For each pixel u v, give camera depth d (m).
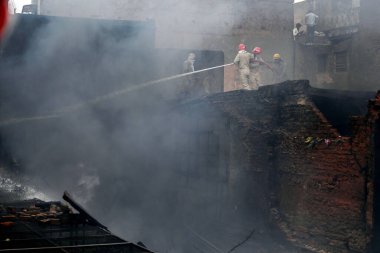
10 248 5.22
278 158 10.23
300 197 9.58
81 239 5.80
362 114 10.31
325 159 9.00
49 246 5.40
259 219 10.43
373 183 8.17
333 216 8.83
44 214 6.90
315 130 9.33
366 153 8.25
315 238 9.16
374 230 8.17
